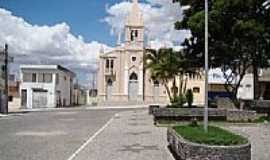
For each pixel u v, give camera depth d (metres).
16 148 16.81
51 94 74.38
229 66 34.69
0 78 50.94
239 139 12.27
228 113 29.41
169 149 16.52
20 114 47.59
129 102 78.25
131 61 82.00
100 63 82.19
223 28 30.23
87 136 21.89
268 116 30.94
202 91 75.44
